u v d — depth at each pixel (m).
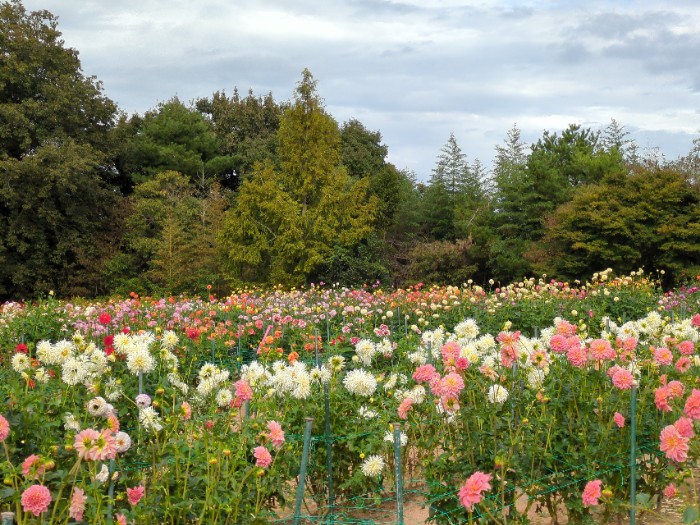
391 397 4.97
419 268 27.11
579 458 3.84
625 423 3.96
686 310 10.79
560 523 4.06
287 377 4.43
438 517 3.79
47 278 26.72
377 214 28.75
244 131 38.19
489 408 3.86
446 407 3.93
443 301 11.05
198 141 34.88
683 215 21.62
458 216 30.52
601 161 30.59
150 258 26.94
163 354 4.89
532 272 24.89
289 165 24.38
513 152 32.59
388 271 25.17
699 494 4.12
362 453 4.25
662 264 21.61
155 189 29.20
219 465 3.41
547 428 3.86
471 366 4.33
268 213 23.27
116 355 5.11
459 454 3.95
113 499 3.09
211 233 27.08
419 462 4.60
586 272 22.91
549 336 5.11
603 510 4.07
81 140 28.73
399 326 10.64
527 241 26.27
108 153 30.50
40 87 28.03
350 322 10.34
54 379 4.60
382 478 4.57
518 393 4.00
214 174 34.97
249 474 3.46
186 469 3.48
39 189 25.56
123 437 3.26
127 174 32.88
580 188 26.88
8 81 27.31
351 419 4.59
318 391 4.66
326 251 23.34
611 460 3.86
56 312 10.06
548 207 27.05
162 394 3.86
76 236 26.69
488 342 4.46
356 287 22.34
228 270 23.80
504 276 26.52
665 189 21.69
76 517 2.91
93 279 26.27
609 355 4.02
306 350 7.41
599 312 10.85
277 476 3.87
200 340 8.02
